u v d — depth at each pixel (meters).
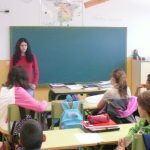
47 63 6.24
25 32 6.06
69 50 6.31
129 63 6.66
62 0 6.20
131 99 3.61
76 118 3.36
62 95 4.95
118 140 2.57
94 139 2.63
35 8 6.08
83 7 6.33
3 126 3.36
